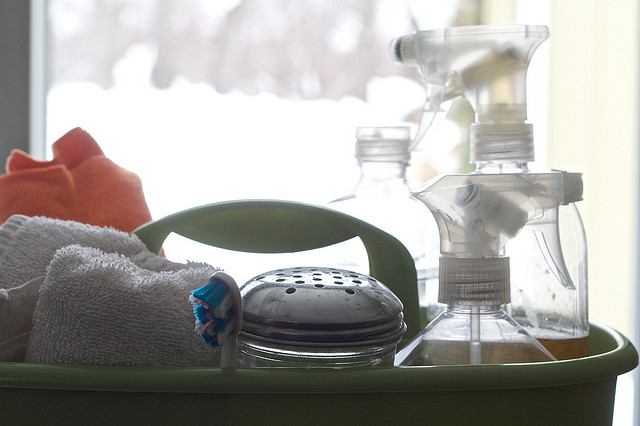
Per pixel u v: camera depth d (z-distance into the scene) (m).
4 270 0.34
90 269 0.29
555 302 0.40
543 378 0.29
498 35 0.38
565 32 0.80
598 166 0.81
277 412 0.28
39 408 0.28
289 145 0.89
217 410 0.28
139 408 0.28
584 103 0.80
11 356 0.31
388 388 0.28
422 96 0.89
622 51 0.81
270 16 0.86
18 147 0.72
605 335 0.42
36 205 0.43
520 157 0.38
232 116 0.88
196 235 0.41
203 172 0.88
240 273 0.45
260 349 0.29
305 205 0.40
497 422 0.29
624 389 0.79
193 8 0.85
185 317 0.30
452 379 0.28
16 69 0.71
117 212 0.44
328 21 0.87
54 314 0.29
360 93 0.89
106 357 0.29
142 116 0.85
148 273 0.32
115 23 0.84
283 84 0.88
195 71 0.86
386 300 0.30
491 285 0.33
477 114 0.39
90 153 0.45
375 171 0.46
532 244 0.41
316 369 0.28
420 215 0.45
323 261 0.43
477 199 0.33
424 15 0.87
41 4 0.75
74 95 0.83
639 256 0.81
